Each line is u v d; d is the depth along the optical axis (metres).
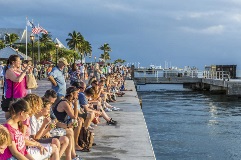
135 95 27.27
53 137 7.55
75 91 9.55
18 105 5.65
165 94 52.53
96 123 12.99
